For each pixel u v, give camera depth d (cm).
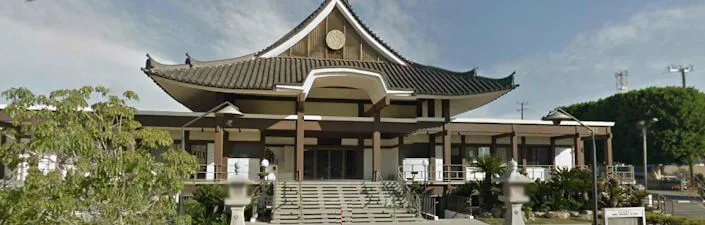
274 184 2412
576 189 2580
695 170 5219
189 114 2552
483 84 2911
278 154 3008
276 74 2741
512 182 1282
